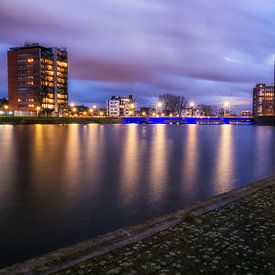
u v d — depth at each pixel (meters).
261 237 6.83
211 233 7.02
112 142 50.78
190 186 18.41
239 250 6.20
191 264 5.62
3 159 29.98
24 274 5.27
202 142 52.81
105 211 13.27
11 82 199.88
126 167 25.25
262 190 11.05
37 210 13.44
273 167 26.16
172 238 6.72
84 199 15.27
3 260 8.80
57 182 19.25
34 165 26.25
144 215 12.77
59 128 107.12
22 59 196.38
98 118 180.12
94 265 5.54
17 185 18.44
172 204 14.48
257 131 98.75
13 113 185.00
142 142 51.50
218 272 5.36
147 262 5.66
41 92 195.50
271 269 5.48
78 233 10.77
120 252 6.05
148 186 18.22
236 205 9.18
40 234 10.66
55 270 5.37
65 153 35.03
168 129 112.56
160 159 30.38
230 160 30.25
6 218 12.34
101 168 24.67
